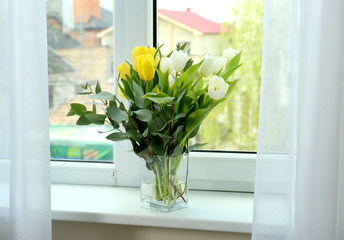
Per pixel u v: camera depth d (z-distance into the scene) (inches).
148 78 34.5
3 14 37.0
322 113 30.9
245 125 44.9
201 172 46.0
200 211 39.3
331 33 30.3
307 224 32.1
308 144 32.3
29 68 36.1
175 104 36.2
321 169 31.2
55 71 48.9
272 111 33.0
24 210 36.9
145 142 37.5
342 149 33.1
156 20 45.3
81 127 49.3
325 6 30.3
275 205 33.6
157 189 38.9
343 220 33.8
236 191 45.8
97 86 38.6
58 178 49.8
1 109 37.7
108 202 42.3
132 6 44.1
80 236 41.3
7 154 38.1
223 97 36.1
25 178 36.7
